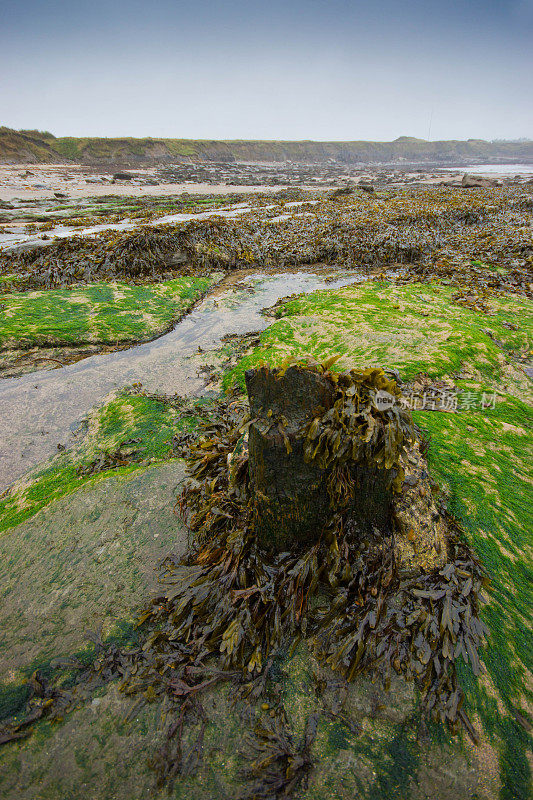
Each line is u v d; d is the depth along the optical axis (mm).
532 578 3000
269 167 76062
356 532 2805
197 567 2930
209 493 3365
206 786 2148
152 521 3615
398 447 2582
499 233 14016
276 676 2502
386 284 9828
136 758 2264
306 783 2141
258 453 2551
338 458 2500
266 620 2637
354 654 2482
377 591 2621
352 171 70375
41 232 16641
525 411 4977
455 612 2615
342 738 2262
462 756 2203
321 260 13008
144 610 2877
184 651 2615
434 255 12141
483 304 8359
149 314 8672
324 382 2537
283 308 8719
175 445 4789
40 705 2492
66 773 2227
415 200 20812
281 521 2740
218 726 2350
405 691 2379
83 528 3664
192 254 12250
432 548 2820
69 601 3070
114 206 25469
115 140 68250
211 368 6750
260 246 13219
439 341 6391
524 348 6758
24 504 4215
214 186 41844
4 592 3240
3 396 6168
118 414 5516
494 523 3318
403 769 2168
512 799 2088
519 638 2648
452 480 3674
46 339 7492
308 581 2682
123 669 2617
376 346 6355
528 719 2336
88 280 10852
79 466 4691
